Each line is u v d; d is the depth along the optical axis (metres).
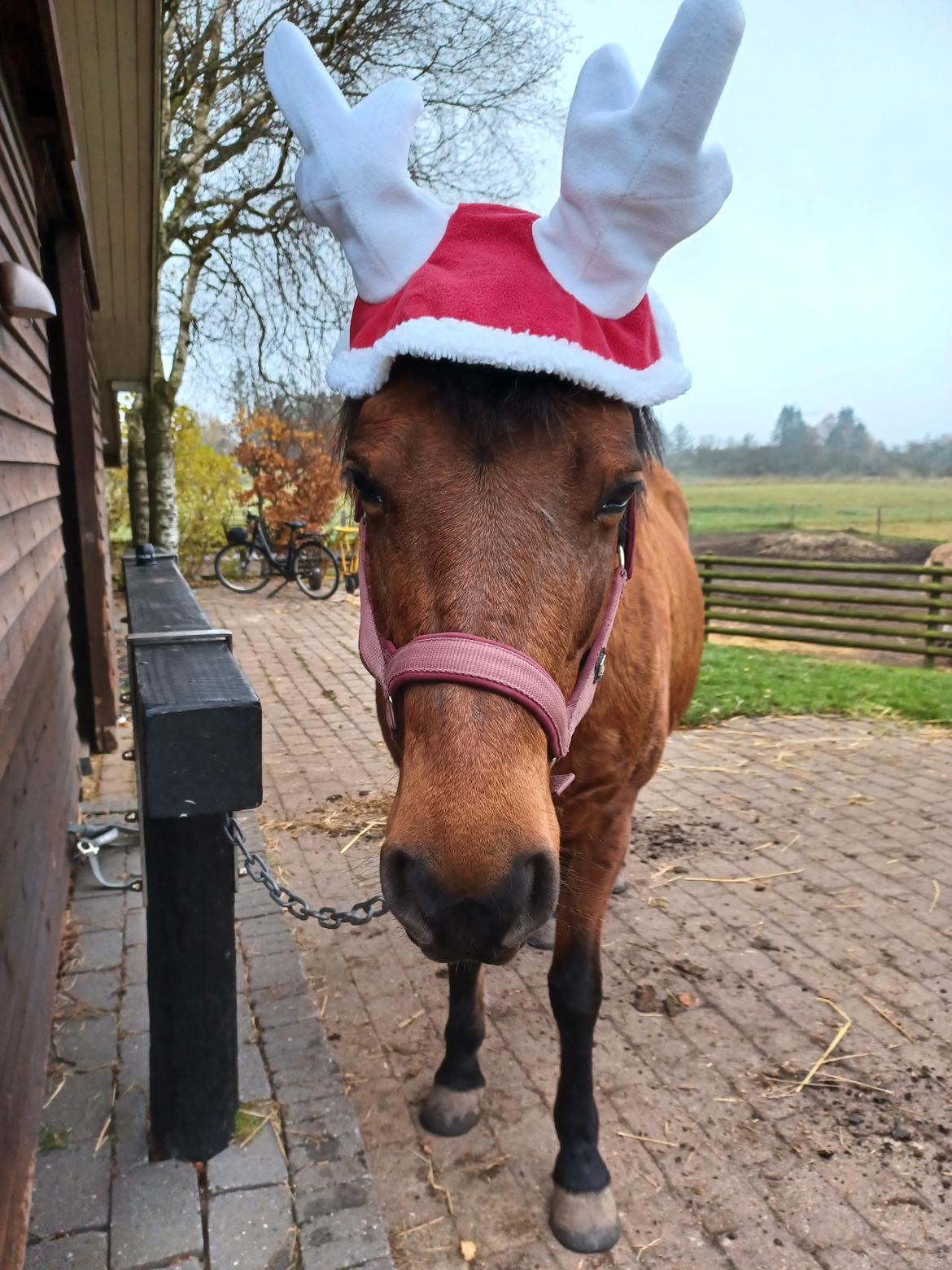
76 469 4.36
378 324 1.37
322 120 1.46
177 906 1.73
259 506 14.39
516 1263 1.72
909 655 9.86
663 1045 2.40
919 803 4.40
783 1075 2.29
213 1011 1.80
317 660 7.82
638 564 1.89
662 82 1.26
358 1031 2.44
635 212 1.29
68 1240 1.66
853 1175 1.95
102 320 7.86
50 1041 2.23
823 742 5.49
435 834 1.10
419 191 1.44
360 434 1.33
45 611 2.77
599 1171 1.82
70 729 3.55
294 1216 1.74
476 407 1.23
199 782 1.59
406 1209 1.84
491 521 1.21
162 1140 1.84
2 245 2.15
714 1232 1.80
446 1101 2.06
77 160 3.58
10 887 1.88
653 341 1.45
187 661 1.92
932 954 2.91
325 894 3.25
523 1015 2.52
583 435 1.27
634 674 1.77
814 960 2.86
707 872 3.52
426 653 1.18
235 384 13.52
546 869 1.15
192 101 11.49
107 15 3.82
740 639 10.86
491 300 1.27
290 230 11.88
